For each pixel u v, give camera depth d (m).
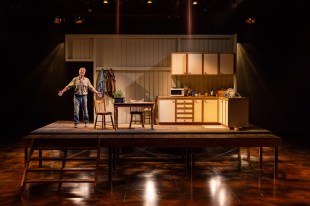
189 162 9.87
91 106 15.26
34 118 15.43
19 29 13.86
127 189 7.51
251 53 14.88
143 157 10.34
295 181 8.12
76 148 8.30
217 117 11.98
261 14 12.68
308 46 14.77
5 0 11.94
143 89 12.99
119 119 12.87
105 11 12.78
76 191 7.39
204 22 13.60
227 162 10.08
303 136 14.12
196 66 12.54
